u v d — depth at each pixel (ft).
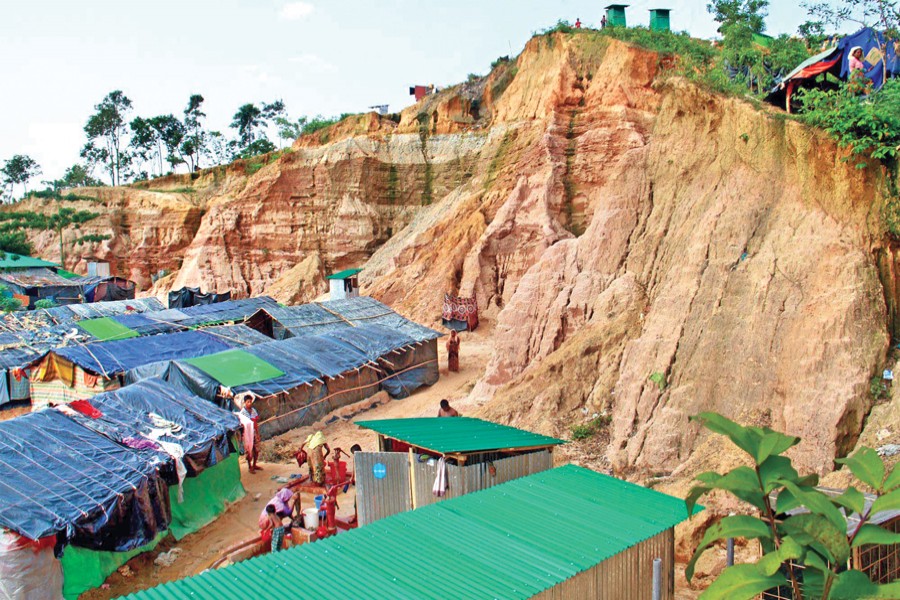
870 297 57.41
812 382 56.03
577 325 85.71
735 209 71.05
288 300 182.80
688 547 49.21
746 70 90.27
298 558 35.42
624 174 89.51
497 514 40.27
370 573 33.65
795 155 67.41
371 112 214.69
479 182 165.78
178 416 68.69
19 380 110.32
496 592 31.65
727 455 55.42
